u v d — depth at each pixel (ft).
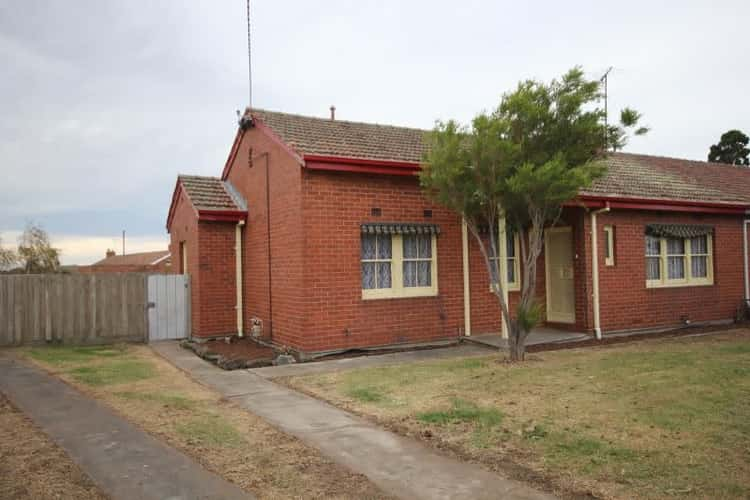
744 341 40.37
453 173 30.17
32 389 27.30
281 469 16.78
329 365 33.04
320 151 36.11
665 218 48.14
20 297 41.34
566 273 45.09
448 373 29.78
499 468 16.69
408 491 15.15
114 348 41.68
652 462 16.60
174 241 52.16
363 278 37.70
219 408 23.90
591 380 27.35
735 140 95.04
